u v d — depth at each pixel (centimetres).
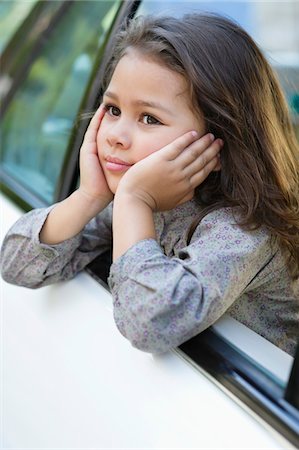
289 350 180
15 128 298
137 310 140
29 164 272
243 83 173
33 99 288
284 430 116
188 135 158
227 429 123
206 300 141
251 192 169
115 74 166
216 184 176
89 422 146
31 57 301
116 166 165
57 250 180
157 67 159
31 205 243
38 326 182
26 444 163
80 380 156
